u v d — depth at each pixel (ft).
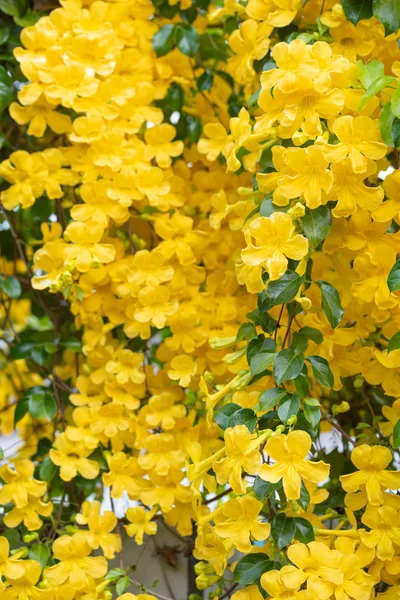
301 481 4.99
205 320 5.81
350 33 5.38
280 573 4.95
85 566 5.44
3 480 5.59
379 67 5.09
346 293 5.33
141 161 5.77
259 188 5.20
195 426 5.77
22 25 5.86
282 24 5.47
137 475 5.68
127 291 5.70
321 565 4.99
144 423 5.73
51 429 6.54
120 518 5.85
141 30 5.98
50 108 5.79
